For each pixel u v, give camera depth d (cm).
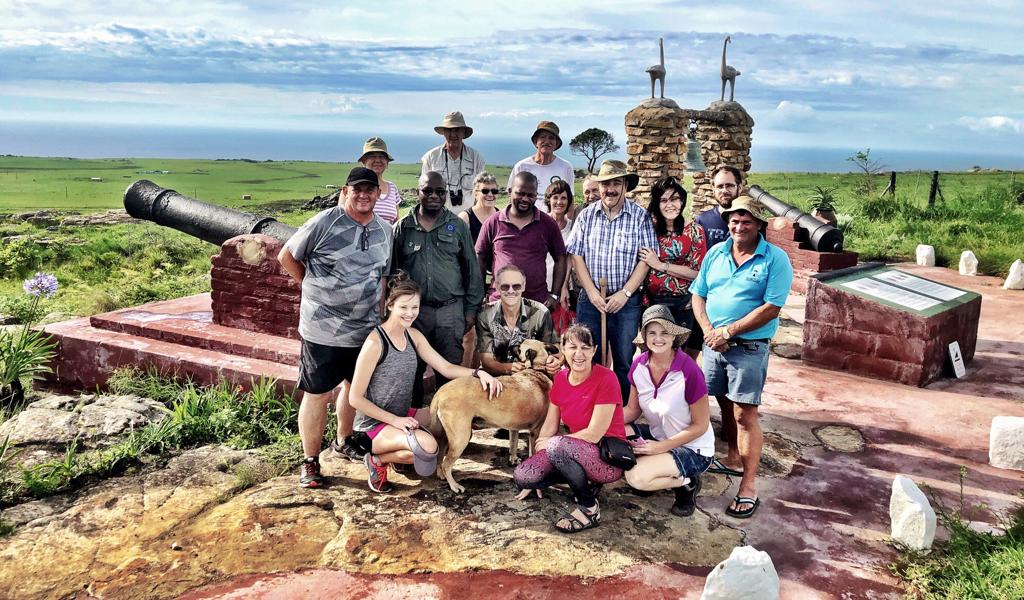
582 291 511
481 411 405
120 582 319
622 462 361
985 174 2880
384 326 405
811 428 521
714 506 400
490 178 550
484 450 470
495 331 457
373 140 642
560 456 365
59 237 1867
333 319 404
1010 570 322
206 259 1573
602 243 489
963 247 1227
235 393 531
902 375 623
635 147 1188
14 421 489
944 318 624
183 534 360
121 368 594
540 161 648
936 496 418
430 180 441
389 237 425
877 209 1622
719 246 412
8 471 417
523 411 407
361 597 310
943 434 512
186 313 665
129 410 503
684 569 337
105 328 634
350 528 367
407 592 314
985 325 820
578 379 379
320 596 311
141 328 618
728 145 1321
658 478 375
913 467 458
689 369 378
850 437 505
